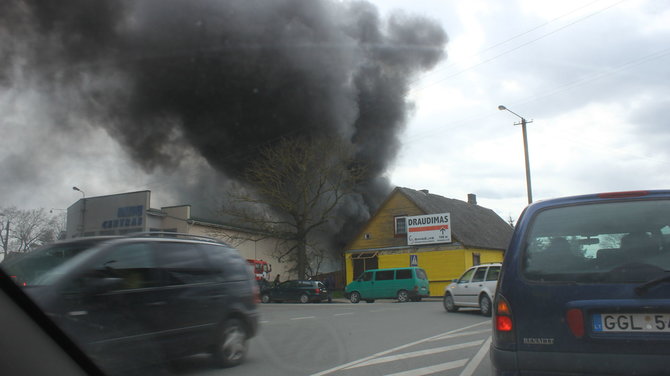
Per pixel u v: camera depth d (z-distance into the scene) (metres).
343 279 39.91
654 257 3.09
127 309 4.90
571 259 3.27
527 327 3.22
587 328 3.07
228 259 6.57
